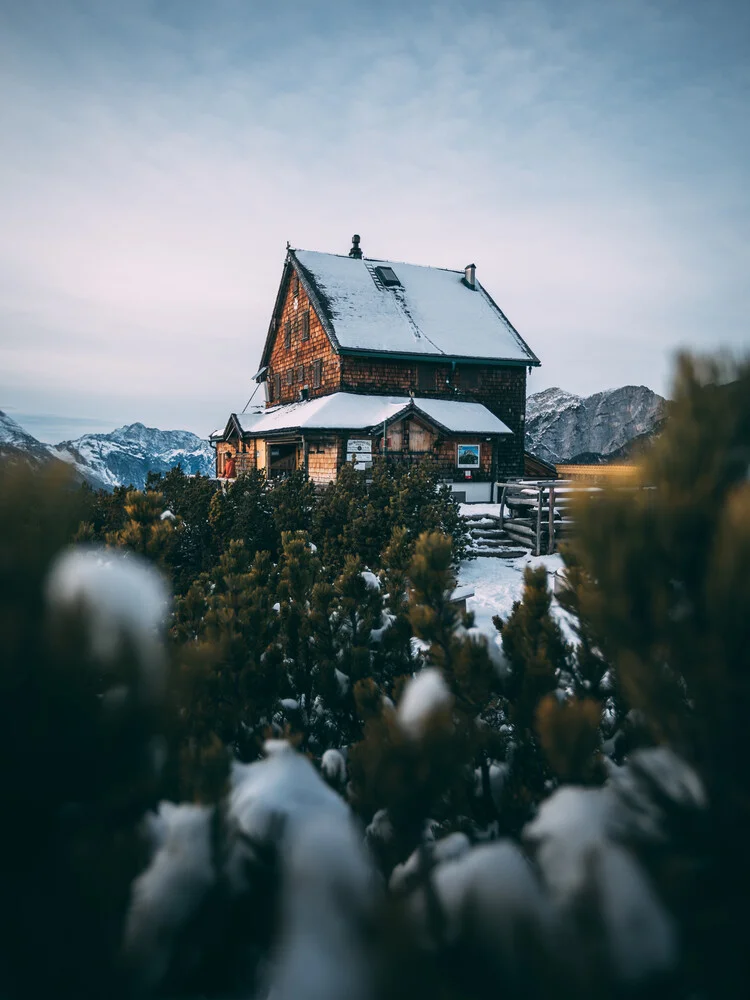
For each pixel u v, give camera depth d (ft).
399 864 4.13
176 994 3.17
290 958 2.64
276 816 3.92
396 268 97.96
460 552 41.60
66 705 2.47
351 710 10.31
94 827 2.69
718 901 2.93
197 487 42.96
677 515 3.38
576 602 7.47
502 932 2.63
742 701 2.93
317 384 86.17
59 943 2.44
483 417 82.23
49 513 2.68
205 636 10.61
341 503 37.19
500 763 7.77
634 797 3.62
